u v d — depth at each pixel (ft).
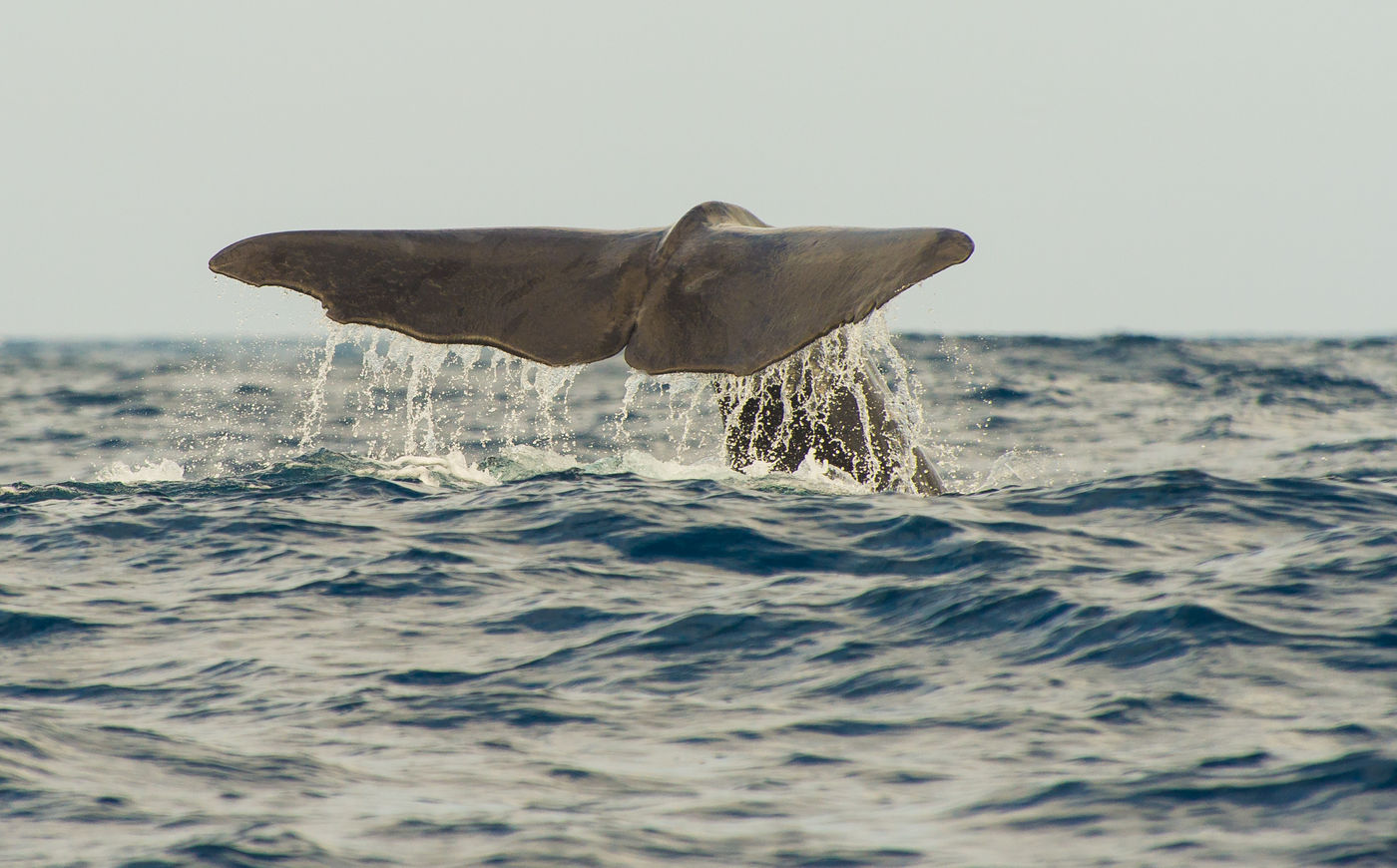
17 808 61.31
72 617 98.27
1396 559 98.84
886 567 106.73
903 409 135.23
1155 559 104.78
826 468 133.80
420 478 149.38
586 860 55.36
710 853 56.08
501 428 295.69
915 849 55.93
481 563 111.14
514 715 75.87
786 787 63.87
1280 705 71.20
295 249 126.52
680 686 80.94
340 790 64.23
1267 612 87.30
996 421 310.86
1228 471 219.82
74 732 72.74
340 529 123.85
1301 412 331.98
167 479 154.71
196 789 64.34
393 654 88.63
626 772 66.54
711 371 108.68
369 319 122.62
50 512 132.87
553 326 119.75
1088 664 80.38
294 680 83.20
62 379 526.98
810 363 130.62
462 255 126.21
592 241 125.39
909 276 100.22
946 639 87.61
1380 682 73.87
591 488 135.44
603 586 104.12
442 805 62.03
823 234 112.06
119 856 55.98
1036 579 98.89
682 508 125.39
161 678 84.23
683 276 116.16
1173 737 67.36
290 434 287.28
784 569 107.55
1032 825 57.62
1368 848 52.70
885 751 68.44
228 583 107.45
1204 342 577.43
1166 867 52.54
